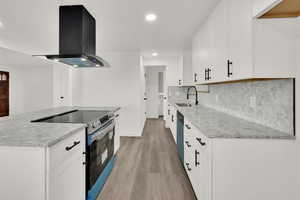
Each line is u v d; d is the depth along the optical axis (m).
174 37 3.59
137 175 2.69
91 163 1.95
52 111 2.73
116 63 4.93
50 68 4.45
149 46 4.31
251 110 2.01
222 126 1.76
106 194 2.20
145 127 6.15
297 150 1.40
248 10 1.43
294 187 1.41
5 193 1.19
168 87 5.90
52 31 3.20
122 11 2.40
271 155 1.41
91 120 1.96
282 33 1.38
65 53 2.14
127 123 4.95
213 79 2.25
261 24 1.39
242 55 1.53
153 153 3.64
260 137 1.41
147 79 8.20
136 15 2.53
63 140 1.37
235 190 1.44
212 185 1.44
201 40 2.88
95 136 2.03
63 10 2.15
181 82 5.06
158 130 5.69
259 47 1.39
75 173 1.59
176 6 2.26
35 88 4.55
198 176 1.84
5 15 2.52
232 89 2.49
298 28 1.36
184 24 2.87
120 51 4.87
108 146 2.68
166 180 2.55
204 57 2.69
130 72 4.91
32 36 3.48
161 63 5.86
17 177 1.18
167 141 4.48
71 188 1.52
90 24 2.38
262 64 1.39
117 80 4.94
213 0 2.10
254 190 1.43
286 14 1.37
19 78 4.55
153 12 2.44
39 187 1.17
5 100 4.55
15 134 1.35
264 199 1.42
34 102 4.57
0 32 3.26
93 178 2.02
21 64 4.24
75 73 4.68
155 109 8.22
